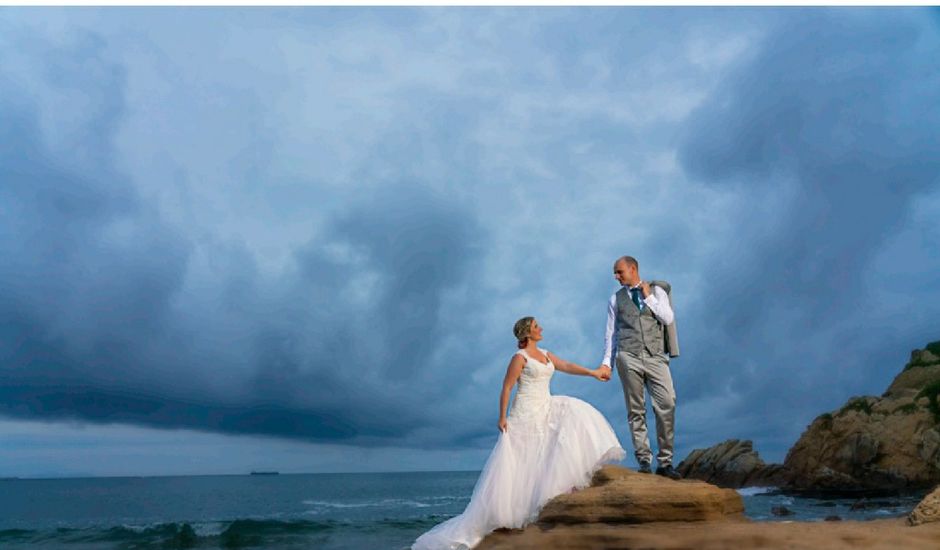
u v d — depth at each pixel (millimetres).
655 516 7188
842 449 24078
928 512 6855
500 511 7664
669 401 8320
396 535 17000
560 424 8039
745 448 28109
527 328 8344
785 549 5430
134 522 27359
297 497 48719
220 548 16078
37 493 64000
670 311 8391
